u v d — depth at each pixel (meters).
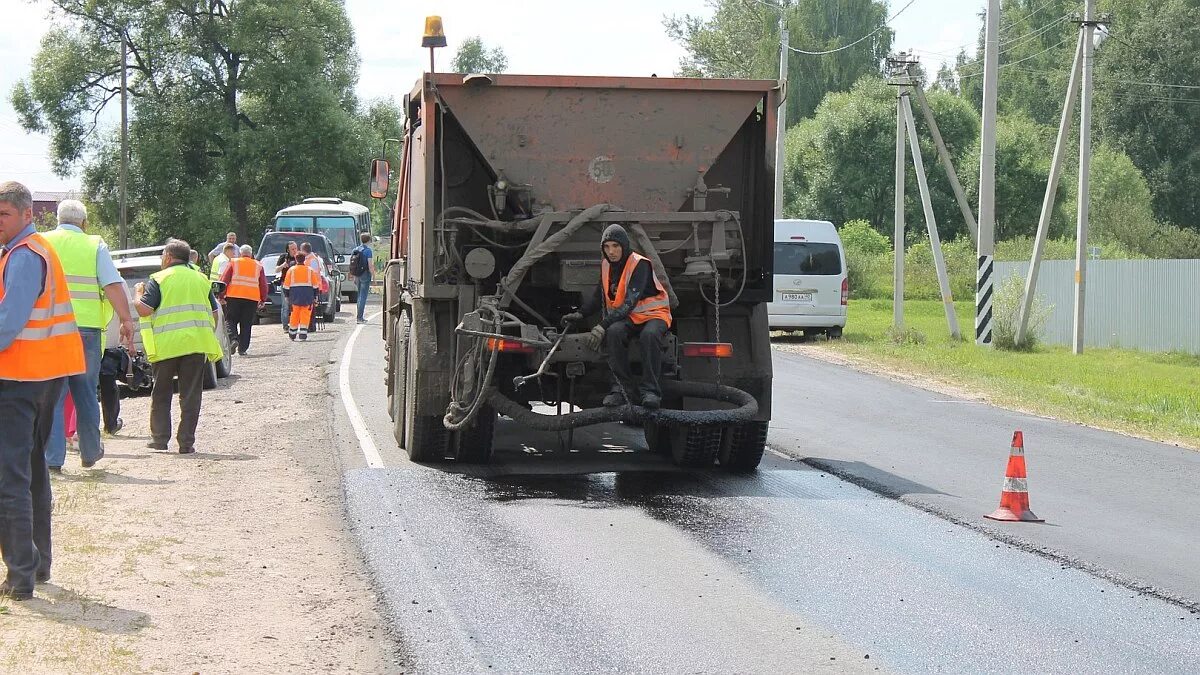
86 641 5.79
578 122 10.79
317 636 6.09
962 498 9.84
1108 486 10.77
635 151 10.87
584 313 10.73
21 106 55.34
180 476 10.27
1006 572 7.55
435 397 10.89
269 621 6.31
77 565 7.22
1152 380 22.20
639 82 10.78
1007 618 6.57
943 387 19.97
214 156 56.53
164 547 7.79
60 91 54.62
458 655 5.84
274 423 13.61
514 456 11.79
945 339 30.42
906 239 67.75
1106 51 67.31
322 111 55.38
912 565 7.68
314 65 56.06
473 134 10.68
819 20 75.19
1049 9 81.00
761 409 11.05
